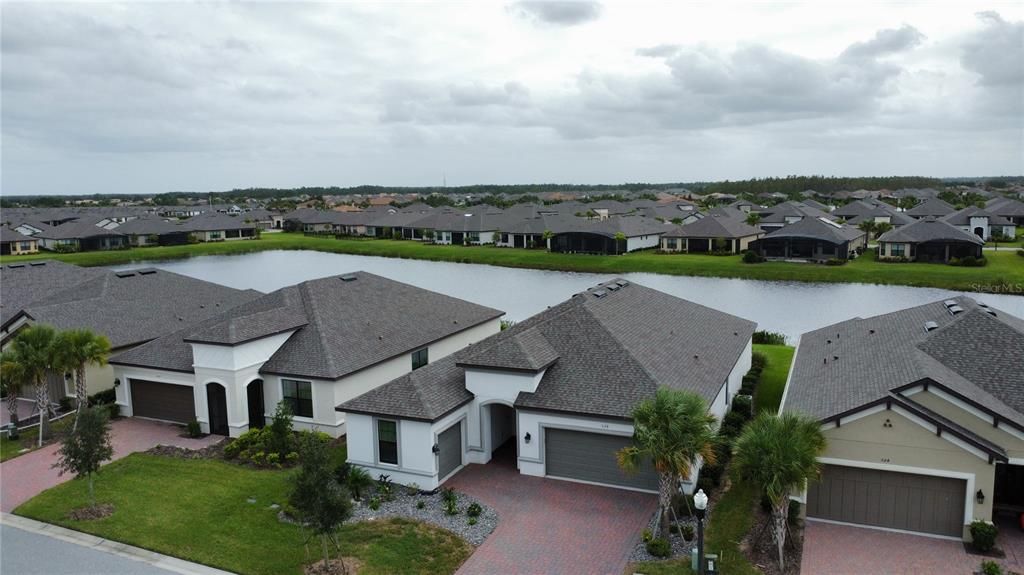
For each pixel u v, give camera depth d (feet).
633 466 67.77
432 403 83.05
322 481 60.70
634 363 87.51
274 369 102.22
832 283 266.16
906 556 64.44
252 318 104.88
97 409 78.64
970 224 367.45
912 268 279.08
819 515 71.97
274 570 64.23
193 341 101.24
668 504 67.97
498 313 147.43
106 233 430.20
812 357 102.32
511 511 76.07
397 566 64.64
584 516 74.59
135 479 85.35
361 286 129.80
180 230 467.11
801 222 322.75
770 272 284.61
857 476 70.03
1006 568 61.72
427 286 275.59
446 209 523.29
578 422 82.07
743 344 119.14
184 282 154.40
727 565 63.62
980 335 82.94
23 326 124.98
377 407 83.51
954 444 65.57
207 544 69.15
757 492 78.33
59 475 78.74
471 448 90.12
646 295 122.52
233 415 100.42
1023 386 75.20
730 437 91.61
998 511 71.00
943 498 67.36
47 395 116.26
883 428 67.82
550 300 240.32
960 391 68.95
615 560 65.46
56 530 72.90
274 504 77.97
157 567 65.57
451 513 75.51
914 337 89.20
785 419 64.13
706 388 90.02
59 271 165.58
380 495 80.64
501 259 349.00
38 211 648.79
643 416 67.51
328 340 106.32
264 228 607.37
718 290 255.29
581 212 548.72
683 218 497.87
